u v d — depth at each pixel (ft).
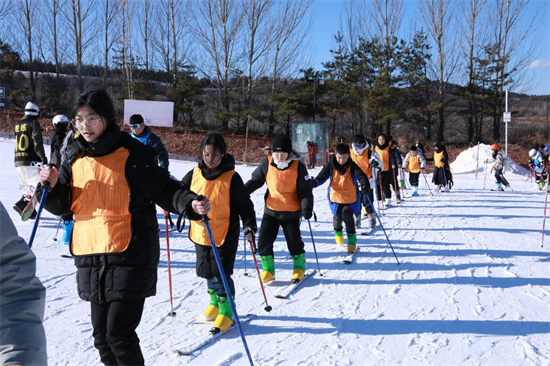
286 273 20.29
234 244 14.34
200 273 14.28
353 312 15.88
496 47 124.67
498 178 57.00
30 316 5.05
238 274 20.02
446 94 141.79
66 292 16.78
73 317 14.69
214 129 122.62
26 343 4.87
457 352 12.99
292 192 18.63
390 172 40.47
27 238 23.57
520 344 13.53
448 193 53.93
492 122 146.10
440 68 128.98
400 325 14.83
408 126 138.62
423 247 25.64
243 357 12.50
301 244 19.12
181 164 76.59
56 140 22.48
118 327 9.05
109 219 9.30
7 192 35.86
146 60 128.88
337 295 17.61
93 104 9.02
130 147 9.50
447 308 16.35
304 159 87.66
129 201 9.32
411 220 34.60
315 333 14.15
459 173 82.94
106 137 9.20
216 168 14.24
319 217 34.65
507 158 82.43
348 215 23.49
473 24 126.52
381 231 30.01
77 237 9.48
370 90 119.03
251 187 18.95
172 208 9.53
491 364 12.31
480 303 16.88
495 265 22.06
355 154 33.17
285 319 15.20
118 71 133.59
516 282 19.44
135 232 9.32
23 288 5.05
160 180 9.55
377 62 119.34
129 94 122.11
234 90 126.72
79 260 9.37
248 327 14.51
